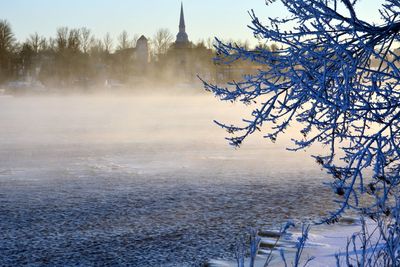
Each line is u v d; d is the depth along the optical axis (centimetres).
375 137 428
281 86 473
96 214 1423
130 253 1106
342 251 959
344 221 1255
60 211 1455
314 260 920
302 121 502
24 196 1647
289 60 462
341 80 468
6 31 12838
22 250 1133
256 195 1667
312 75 448
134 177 1978
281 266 912
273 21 461
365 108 419
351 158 450
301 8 453
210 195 1666
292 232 1186
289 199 1599
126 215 1414
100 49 13800
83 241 1191
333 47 430
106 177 1973
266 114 479
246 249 1094
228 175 2036
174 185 1830
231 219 1364
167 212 1446
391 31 457
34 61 13150
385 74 429
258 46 471
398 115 420
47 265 1043
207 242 1167
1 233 1252
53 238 1214
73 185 1819
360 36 455
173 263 1039
